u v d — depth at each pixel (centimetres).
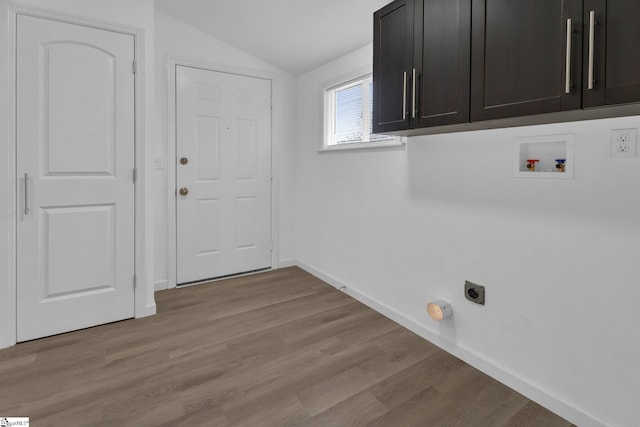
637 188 128
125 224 239
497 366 179
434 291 216
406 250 236
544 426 148
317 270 341
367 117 281
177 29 296
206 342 215
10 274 205
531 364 165
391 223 249
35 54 205
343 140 314
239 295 294
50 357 195
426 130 185
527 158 167
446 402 162
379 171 258
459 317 200
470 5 146
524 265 166
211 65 313
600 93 108
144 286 248
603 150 136
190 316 252
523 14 128
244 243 347
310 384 174
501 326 177
